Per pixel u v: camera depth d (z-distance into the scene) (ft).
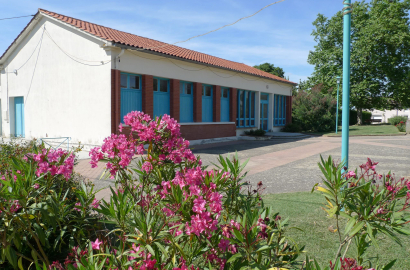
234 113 66.49
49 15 47.09
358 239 7.75
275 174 29.66
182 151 9.07
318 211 17.94
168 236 6.42
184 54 56.34
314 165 34.45
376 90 108.47
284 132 83.05
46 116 50.11
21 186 8.12
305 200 20.24
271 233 7.82
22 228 8.88
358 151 45.32
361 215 7.46
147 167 8.82
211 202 6.63
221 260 6.84
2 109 58.03
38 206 8.58
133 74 45.06
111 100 41.60
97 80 42.93
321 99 92.07
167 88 50.85
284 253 7.42
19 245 8.47
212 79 59.62
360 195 7.89
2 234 8.45
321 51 114.42
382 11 107.24
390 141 59.57
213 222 6.27
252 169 32.24
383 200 7.82
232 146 53.26
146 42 53.93
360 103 112.88
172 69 50.44
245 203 8.88
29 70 52.49
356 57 107.96
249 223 6.60
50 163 9.29
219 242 6.93
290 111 89.20
